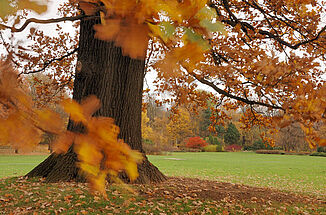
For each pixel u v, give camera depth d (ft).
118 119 19.38
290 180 44.93
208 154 151.23
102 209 14.89
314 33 19.36
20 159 78.02
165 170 57.26
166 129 182.70
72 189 17.40
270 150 167.63
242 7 23.56
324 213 19.08
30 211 14.65
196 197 18.99
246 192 22.61
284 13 20.90
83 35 16.78
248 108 27.50
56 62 32.14
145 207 15.75
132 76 19.80
